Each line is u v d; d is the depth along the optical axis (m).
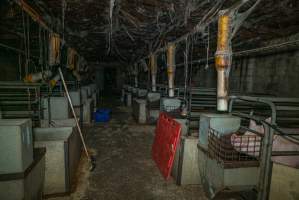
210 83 6.41
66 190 2.24
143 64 8.75
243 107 3.32
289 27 3.10
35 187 1.81
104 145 4.02
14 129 1.48
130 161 3.26
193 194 2.35
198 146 2.39
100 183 2.55
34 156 1.89
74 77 7.48
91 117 6.14
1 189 1.48
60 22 3.64
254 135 2.01
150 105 5.82
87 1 2.69
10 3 2.42
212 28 3.39
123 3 2.77
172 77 4.65
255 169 1.88
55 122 3.39
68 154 2.21
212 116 2.14
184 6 2.65
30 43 4.08
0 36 3.61
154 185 2.53
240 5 2.11
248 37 3.73
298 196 1.70
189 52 5.84
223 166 1.80
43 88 4.06
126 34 4.59
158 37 4.56
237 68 5.07
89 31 4.36
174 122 2.82
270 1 2.18
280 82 3.70
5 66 3.97
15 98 2.91
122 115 7.26
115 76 15.50
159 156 3.09
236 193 2.24
